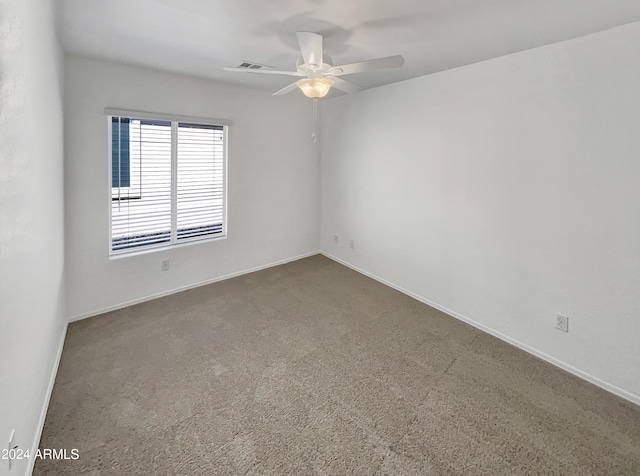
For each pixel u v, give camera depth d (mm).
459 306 3340
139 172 3494
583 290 2404
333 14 2049
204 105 3783
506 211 2859
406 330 3104
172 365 2506
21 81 1395
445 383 2354
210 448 1778
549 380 2404
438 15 2039
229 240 4273
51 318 2201
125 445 1781
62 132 2730
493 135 2902
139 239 3590
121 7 1996
